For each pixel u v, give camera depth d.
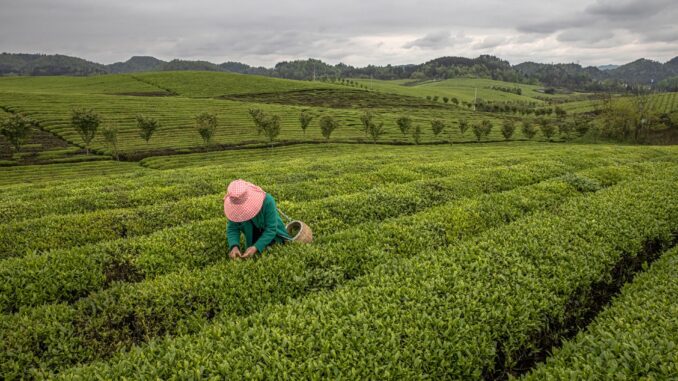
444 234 10.80
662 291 7.69
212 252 10.00
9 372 5.88
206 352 5.46
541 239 9.59
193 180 22.72
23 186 28.12
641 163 24.06
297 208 12.96
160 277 8.11
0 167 60.97
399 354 5.40
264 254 8.42
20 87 167.62
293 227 10.27
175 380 4.95
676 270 8.86
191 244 10.11
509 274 7.76
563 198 15.15
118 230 12.72
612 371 5.17
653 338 5.90
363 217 12.73
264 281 7.71
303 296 7.52
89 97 134.25
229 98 168.12
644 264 10.07
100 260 9.27
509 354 6.29
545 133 118.81
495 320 6.45
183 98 149.00
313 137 101.06
